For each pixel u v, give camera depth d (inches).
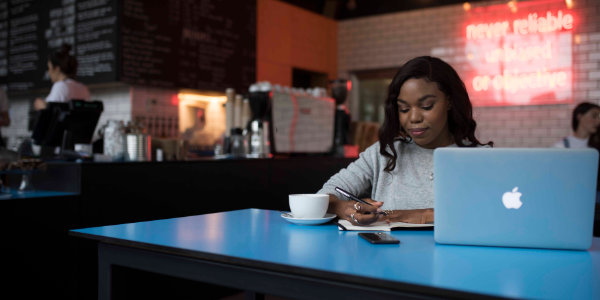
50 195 82.9
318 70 250.1
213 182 108.7
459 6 230.2
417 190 63.5
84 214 86.9
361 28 255.1
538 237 42.0
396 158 64.9
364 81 260.2
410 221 54.1
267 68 221.8
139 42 167.9
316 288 35.7
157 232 48.8
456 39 231.1
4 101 155.6
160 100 182.1
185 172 103.1
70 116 98.7
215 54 195.2
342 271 34.4
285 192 126.6
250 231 49.8
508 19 220.1
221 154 128.3
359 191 67.5
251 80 211.5
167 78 177.3
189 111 197.6
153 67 172.6
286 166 126.4
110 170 90.5
